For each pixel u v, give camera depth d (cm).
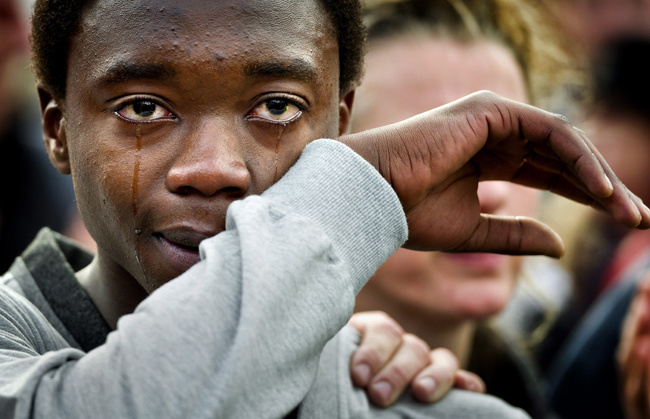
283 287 102
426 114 126
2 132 272
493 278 200
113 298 135
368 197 115
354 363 147
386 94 206
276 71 117
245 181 114
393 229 116
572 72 271
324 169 115
